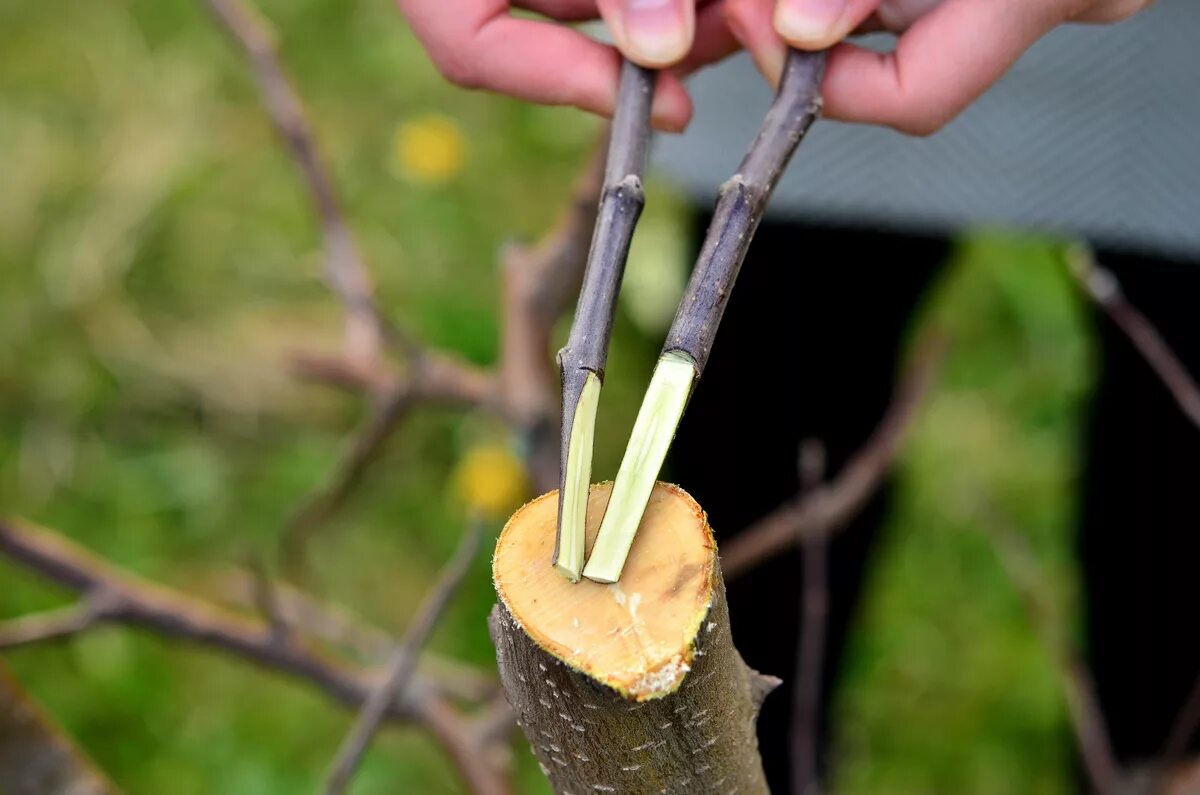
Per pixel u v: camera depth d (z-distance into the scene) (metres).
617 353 1.37
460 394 0.84
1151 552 0.91
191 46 1.61
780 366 0.89
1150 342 0.76
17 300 1.38
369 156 1.53
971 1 0.61
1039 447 1.34
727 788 0.54
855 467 0.88
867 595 1.11
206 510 1.28
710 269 0.54
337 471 0.87
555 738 0.53
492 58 0.64
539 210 1.50
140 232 1.44
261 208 1.48
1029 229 0.80
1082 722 0.81
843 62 0.63
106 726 1.11
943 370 1.35
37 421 1.32
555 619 0.52
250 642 0.73
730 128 0.82
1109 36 0.78
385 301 1.37
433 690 0.75
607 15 0.60
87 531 1.25
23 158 1.48
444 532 1.28
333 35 1.65
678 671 0.51
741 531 0.96
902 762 1.16
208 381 1.34
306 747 1.13
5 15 1.64
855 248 0.83
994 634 1.22
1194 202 0.77
